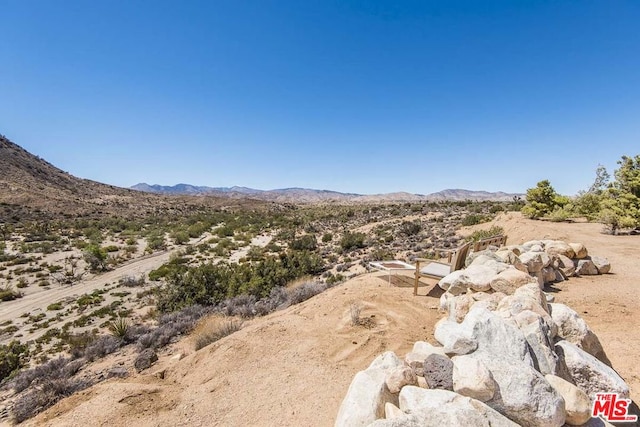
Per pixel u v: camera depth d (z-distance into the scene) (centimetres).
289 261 2097
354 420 248
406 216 4578
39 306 2209
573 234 1348
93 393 443
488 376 246
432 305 626
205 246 4269
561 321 348
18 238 4444
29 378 714
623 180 1689
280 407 369
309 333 547
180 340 763
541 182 2069
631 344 418
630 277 723
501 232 1642
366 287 752
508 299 399
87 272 3100
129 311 1859
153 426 352
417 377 294
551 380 264
